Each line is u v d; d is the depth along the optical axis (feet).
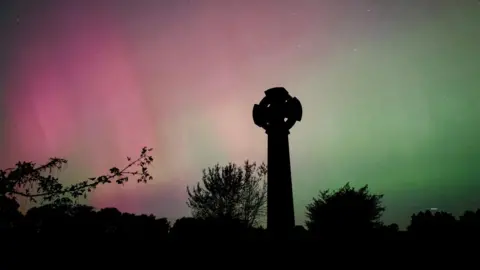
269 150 20.89
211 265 19.83
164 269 19.02
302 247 21.93
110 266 17.65
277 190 20.36
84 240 15.94
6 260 12.34
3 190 11.64
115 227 20.79
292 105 20.75
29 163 12.17
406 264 19.38
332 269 19.01
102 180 13.14
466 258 19.57
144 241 21.74
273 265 19.67
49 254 13.84
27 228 12.51
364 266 19.31
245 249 21.89
